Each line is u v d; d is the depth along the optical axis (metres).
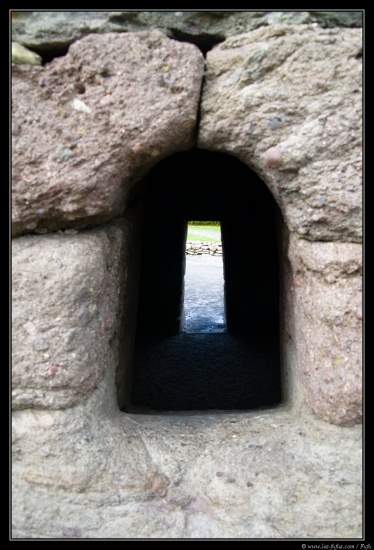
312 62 1.19
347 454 1.25
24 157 1.20
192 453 1.32
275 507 1.20
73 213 1.27
